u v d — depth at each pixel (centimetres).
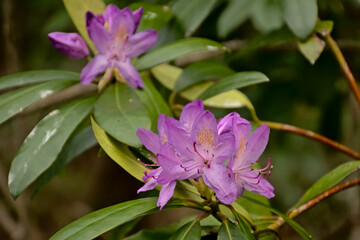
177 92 112
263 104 138
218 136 94
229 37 136
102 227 94
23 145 100
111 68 103
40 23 141
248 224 100
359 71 132
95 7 109
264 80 103
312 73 133
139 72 106
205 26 131
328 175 104
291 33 114
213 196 98
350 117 134
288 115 140
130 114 100
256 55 132
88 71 102
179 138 94
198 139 94
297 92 137
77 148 112
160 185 97
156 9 109
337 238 141
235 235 94
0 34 135
